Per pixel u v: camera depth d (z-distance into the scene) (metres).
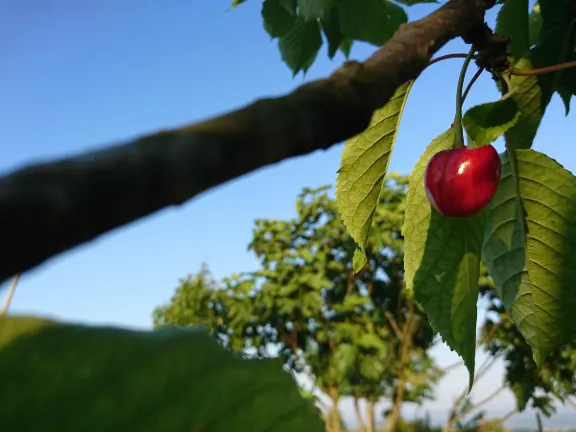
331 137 0.06
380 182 0.18
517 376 0.65
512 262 0.19
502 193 0.18
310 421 0.05
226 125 0.05
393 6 0.29
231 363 0.05
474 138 0.14
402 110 0.17
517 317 0.19
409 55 0.08
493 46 0.15
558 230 0.18
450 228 0.18
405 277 0.19
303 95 0.06
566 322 0.18
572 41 0.19
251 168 0.05
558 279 0.18
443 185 0.16
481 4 0.10
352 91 0.06
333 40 0.29
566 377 0.63
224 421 0.05
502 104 0.14
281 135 0.05
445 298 0.18
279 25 0.30
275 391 0.05
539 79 0.18
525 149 0.17
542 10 0.19
